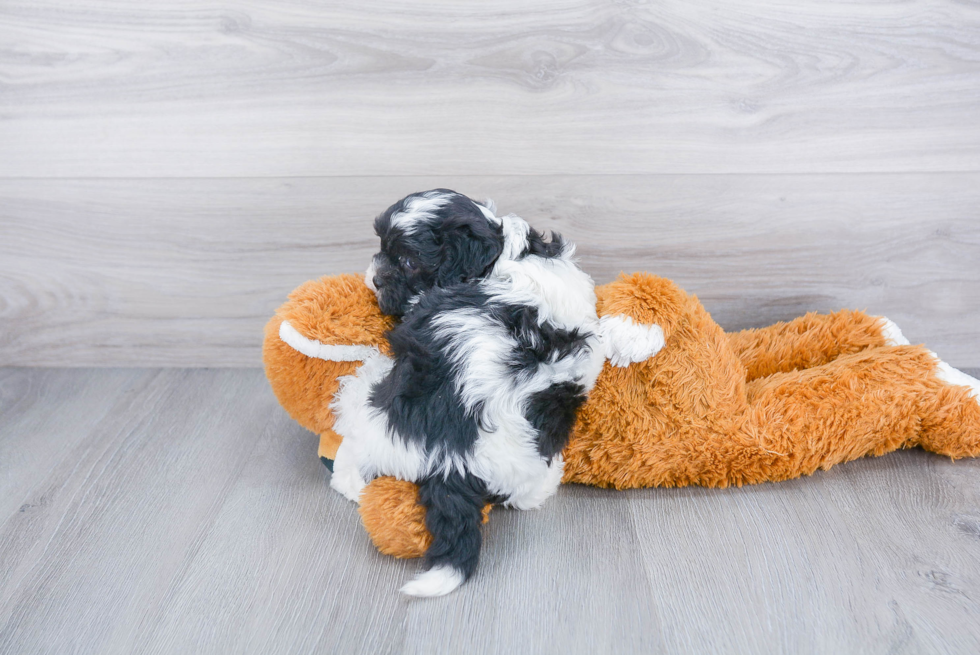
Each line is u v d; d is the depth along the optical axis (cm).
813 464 132
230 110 157
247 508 131
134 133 159
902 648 99
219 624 106
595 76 152
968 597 107
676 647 100
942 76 151
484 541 121
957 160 157
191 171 162
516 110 155
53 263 170
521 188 162
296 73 154
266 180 162
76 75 155
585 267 168
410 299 121
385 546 116
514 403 111
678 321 125
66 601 110
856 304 170
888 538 120
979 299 168
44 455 147
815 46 150
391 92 155
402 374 112
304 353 123
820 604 107
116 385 174
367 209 164
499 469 113
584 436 132
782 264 167
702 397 127
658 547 119
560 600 109
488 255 118
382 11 149
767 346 155
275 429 157
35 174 162
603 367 126
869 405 131
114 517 129
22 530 126
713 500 131
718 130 156
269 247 168
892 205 161
